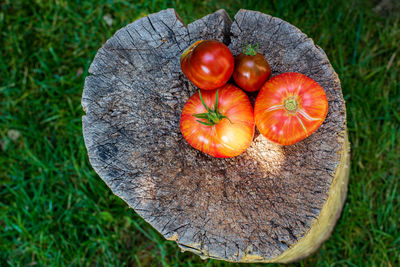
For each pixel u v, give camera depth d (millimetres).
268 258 680
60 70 985
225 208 690
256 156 706
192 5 964
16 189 942
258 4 942
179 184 698
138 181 697
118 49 722
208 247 681
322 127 694
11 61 987
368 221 895
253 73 677
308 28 915
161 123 715
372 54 940
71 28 999
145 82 720
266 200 689
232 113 676
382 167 910
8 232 926
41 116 972
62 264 906
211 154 694
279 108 663
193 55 670
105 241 913
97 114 712
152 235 913
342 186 813
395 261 876
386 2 951
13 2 1006
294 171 693
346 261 884
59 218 925
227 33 733
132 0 991
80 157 945
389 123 914
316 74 705
